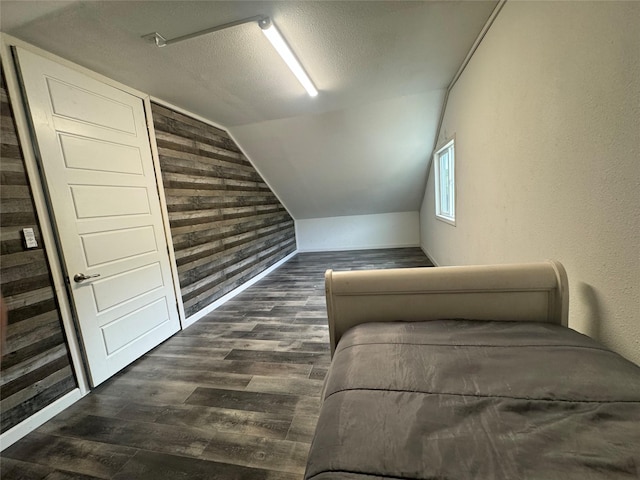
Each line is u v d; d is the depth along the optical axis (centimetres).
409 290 138
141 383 210
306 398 183
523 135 168
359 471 65
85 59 205
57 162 191
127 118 248
